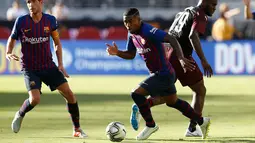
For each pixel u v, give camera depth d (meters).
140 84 25.55
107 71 68.00
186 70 26.28
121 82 60.06
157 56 25.12
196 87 27.58
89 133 27.97
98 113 36.00
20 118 26.28
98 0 86.00
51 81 26.28
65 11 79.94
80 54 67.56
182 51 26.53
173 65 27.33
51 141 25.28
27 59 25.91
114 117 34.09
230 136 26.92
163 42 24.98
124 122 32.00
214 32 70.12
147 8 85.44
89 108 38.75
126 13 24.80
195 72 27.34
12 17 78.56
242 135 27.23
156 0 85.50
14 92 50.53
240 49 67.75
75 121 26.72
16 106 40.19
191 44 26.58
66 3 85.38
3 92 50.47
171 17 81.12
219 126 30.42
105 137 26.62
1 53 67.38
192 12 26.67
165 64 25.31
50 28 26.00
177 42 24.61
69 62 67.56
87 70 67.81
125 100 44.00
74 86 55.88
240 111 37.16
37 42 25.80
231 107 39.53
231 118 33.72
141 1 85.75
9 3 85.00
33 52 25.86
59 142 25.03
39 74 26.05
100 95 47.84
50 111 36.97
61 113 35.91
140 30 24.92
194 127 26.88
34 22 25.77
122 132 25.03
